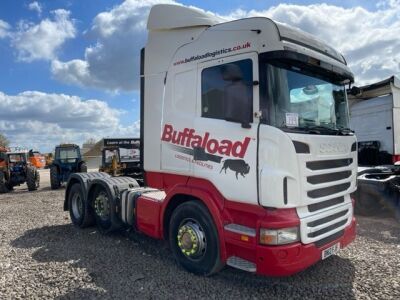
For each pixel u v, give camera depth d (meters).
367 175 7.80
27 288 4.22
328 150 4.09
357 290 4.03
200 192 4.34
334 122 4.66
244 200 3.89
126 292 4.06
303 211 3.88
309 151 3.85
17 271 4.78
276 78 3.86
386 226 6.77
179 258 4.68
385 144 9.59
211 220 4.26
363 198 7.42
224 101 4.09
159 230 5.00
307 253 3.81
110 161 14.24
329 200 4.24
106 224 6.51
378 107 9.75
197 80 4.50
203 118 4.38
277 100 3.83
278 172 3.64
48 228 7.27
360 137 10.27
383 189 7.18
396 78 9.35
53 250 5.68
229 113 3.90
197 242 4.39
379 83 9.66
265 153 3.72
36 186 15.95
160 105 5.00
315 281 4.28
